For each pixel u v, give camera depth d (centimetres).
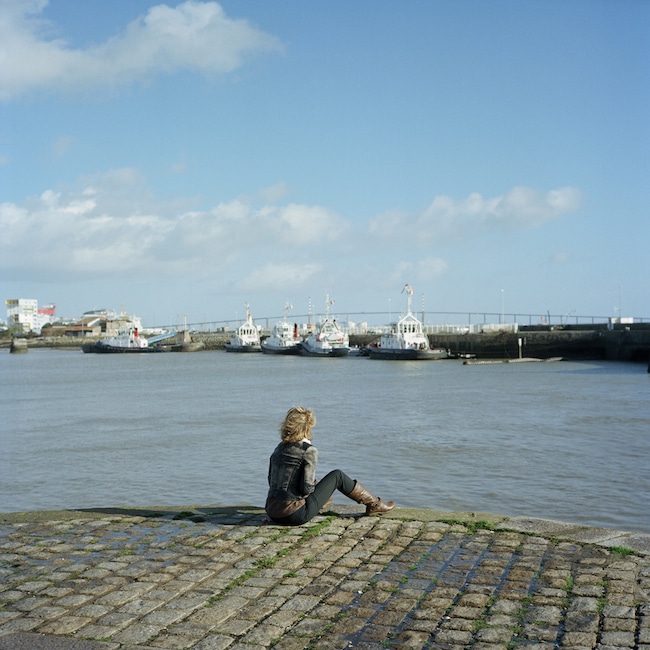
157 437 3309
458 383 6275
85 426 3797
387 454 2694
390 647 609
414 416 3906
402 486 2153
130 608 702
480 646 607
